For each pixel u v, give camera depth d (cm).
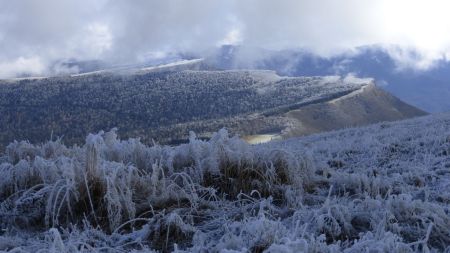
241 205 505
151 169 603
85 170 496
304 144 1245
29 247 378
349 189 579
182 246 400
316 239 369
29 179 536
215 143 599
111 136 682
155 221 443
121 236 416
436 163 732
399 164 739
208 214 480
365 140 1020
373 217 418
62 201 458
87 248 387
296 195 533
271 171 561
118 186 482
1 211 479
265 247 339
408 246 331
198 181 553
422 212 434
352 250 331
